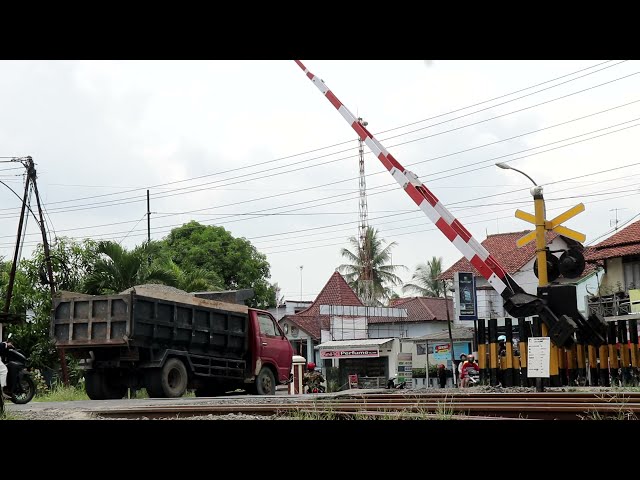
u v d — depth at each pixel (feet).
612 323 74.18
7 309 118.83
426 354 169.27
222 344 72.90
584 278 161.99
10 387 59.57
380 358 183.01
